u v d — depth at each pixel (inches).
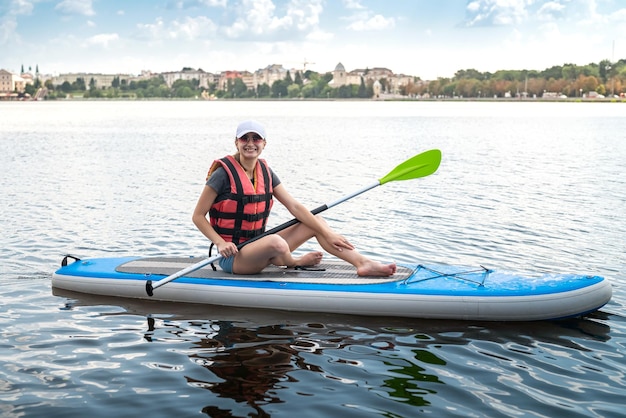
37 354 153.4
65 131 1103.0
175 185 447.2
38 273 224.7
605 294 181.8
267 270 201.0
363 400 131.0
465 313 178.5
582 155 679.1
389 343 163.0
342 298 183.3
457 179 480.1
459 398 131.9
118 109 2901.1
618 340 164.9
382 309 181.3
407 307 180.2
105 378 140.6
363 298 182.2
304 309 185.8
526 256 250.5
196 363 149.5
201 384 138.1
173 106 3737.7
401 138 957.8
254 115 2043.6
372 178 490.3
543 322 178.2
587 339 165.6
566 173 518.0
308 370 145.9
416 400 131.0
